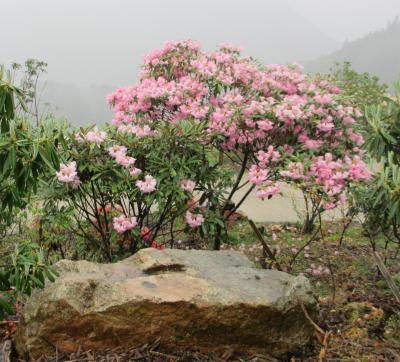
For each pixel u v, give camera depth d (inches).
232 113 173.2
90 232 179.6
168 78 208.4
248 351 111.0
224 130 174.9
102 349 107.3
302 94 201.5
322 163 150.9
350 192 156.3
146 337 107.4
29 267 110.1
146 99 185.8
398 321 131.6
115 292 108.1
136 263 125.8
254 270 128.7
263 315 109.7
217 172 174.7
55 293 107.5
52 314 106.2
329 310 136.5
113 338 107.0
